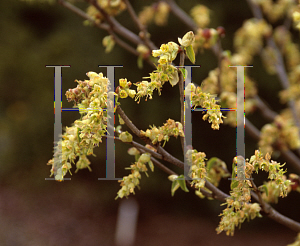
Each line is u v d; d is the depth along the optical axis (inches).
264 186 30.9
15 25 208.4
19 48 205.8
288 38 91.1
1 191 202.5
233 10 157.4
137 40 66.8
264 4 89.7
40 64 197.3
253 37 89.1
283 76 86.4
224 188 143.6
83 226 178.5
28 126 209.6
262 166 28.8
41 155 210.8
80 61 181.8
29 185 207.9
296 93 80.0
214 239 167.8
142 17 82.6
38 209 188.5
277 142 74.2
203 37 53.9
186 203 190.1
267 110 85.9
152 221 184.5
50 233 169.8
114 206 195.2
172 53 27.3
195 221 183.8
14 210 184.4
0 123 216.7
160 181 182.9
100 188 201.0
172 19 159.5
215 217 183.3
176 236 171.9
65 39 191.0
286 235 167.8
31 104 208.1
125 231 169.3
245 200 28.6
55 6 193.6
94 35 183.5
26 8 201.6
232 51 156.9
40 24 209.5
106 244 167.3
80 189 203.6
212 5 158.4
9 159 217.3
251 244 161.6
